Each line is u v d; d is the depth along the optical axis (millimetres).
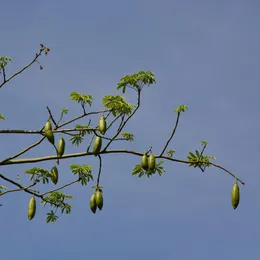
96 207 9859
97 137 9609
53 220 11570
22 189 9781
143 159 9773
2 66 9828
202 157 10016
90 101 10070
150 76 9672
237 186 9484
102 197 9859
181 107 9594
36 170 9875
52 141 9375
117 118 9992
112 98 9945
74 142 10781
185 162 10016
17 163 9695
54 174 9906
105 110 10000
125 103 9977
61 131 9891
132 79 9648
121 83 9750
